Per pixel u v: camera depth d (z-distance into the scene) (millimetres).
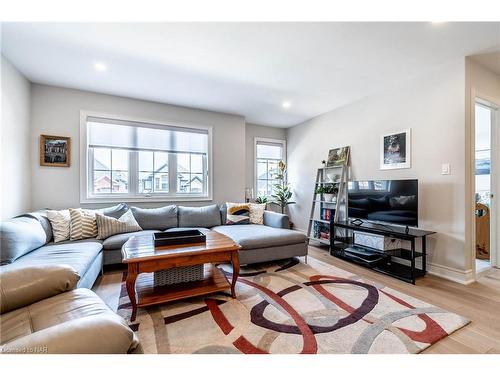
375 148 3383
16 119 2609
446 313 1810
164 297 1836
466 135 2445
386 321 1696
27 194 2838
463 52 2352
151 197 3691
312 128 4645
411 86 2926
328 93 3400
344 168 3797
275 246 2865
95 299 1225
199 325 1655
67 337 656
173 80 2979
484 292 2201
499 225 2881
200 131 4082
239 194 4402
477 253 3285
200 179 4109
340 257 3258
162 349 1403
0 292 1096
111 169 3459
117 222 2887
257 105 3910
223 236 2434
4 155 2381
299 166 5023
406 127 2980
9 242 1802
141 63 2564
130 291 1720
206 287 2014
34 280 1192
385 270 2678
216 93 3402
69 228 2656
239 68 2684
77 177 3199
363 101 3578
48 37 2100
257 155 5219
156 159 3762
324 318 1735
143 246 2037
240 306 1917
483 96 2605
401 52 2350
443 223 2598
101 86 3133
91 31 2025
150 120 3676
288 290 2213
